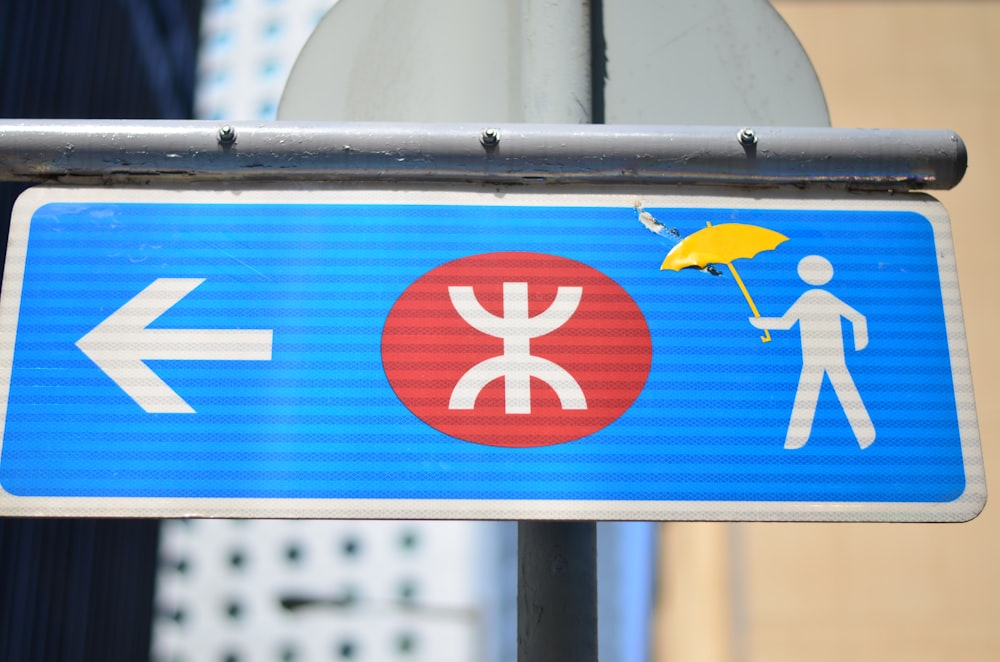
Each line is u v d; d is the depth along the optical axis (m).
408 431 1.54
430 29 1.99
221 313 1.60
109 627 13.59
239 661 70.56
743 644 11.98
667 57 1.98
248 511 1.50
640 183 1.70
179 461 1.52
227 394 1.55
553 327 1.60
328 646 70.06
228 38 72.88
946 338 1.63
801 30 13.27
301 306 1.60
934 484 1.55
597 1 2.00
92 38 12.06
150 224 1.64
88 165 1.64
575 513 1.51
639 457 1.54
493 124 1.67
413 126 1.67
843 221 1.70
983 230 12.48
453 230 1.66
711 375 1.59
